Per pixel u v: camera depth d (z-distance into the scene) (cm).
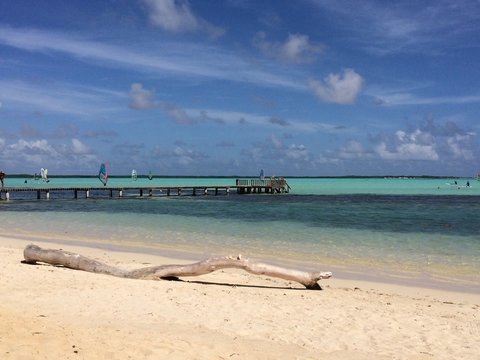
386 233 2498
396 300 1098
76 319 791
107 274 1280
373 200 6231
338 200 6178
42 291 995
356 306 1006
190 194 7725
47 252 1377
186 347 655
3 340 576
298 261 1672
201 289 1117
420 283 1336
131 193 8225
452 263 1645
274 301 1019
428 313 975
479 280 1382
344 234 2452
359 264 1622
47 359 536
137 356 589
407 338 805
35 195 7425
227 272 1453
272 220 3250
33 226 2823
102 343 619
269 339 763
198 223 3017
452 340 802
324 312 942
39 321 720
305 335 796
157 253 1811
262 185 8144
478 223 3042
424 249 1956
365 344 767
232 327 814
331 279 1376
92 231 2572
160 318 842
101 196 6888
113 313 857
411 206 4944
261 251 1889
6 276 1133
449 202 5816
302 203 5412
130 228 2716
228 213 3872
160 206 4772
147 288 1083
